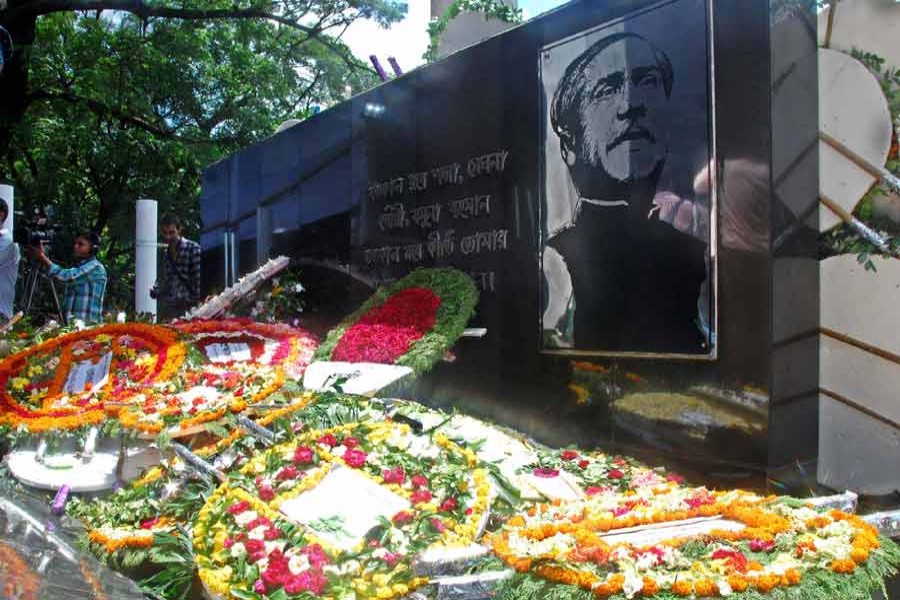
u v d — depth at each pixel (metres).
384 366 5.66
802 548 2.41
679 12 4.47
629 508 2.96
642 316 4.64
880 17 4.14
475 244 6.09
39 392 5.34
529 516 3.04
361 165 7.59
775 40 4.07
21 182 19.00
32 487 4.16
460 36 8.16
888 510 3.88
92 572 2.87
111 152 18.80
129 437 4.23
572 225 5.18
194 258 10.12
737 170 4.14
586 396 5.01
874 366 4.13
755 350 4.04
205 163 19.72
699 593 2.18
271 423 4.23
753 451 4.02
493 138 5.93
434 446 3.57
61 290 12.56
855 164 4.21
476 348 5.93
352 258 7.72
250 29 21.88
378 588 2.63
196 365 5.68
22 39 15.44
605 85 4.95
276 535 2.87
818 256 4.33
